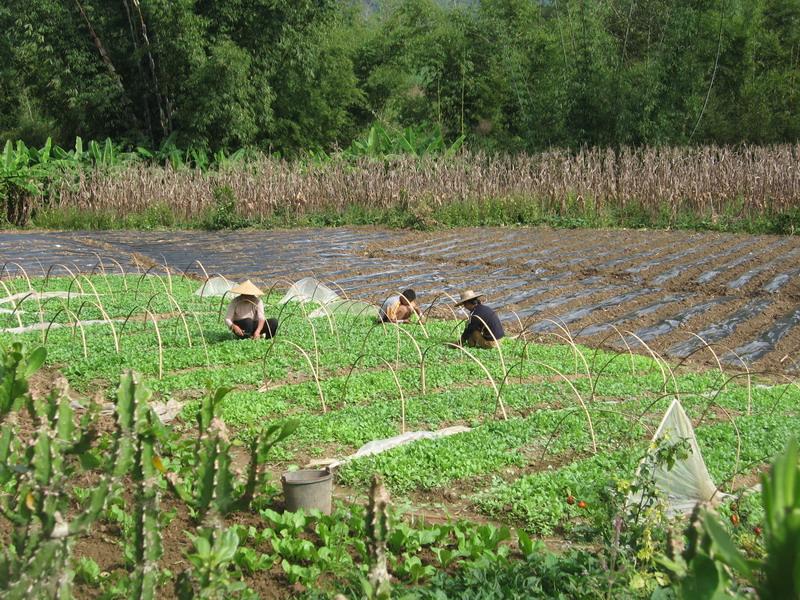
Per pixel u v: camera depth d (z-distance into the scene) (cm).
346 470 690
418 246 2319
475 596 469
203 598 333
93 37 3859
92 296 1497
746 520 566
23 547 347
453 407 878
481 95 4459
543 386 970
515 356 1130
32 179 2944
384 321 1337
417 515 621
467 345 1192
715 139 3900
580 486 612
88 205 2973
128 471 364
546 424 820
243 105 3950
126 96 3934
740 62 3941
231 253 2227
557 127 3678
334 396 900
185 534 555
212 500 370
